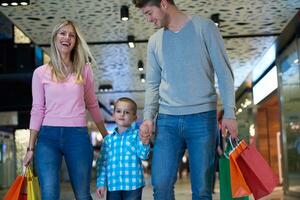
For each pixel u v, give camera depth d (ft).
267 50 34.40
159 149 10.19
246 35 30.17
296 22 26.96
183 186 48.96
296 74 29.25
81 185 11.32
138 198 13.01
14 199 11.11
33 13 24.71
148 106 10.74
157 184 10.12
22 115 61.87
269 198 30.96
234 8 24.77
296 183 30.50
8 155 57.00
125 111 13.20
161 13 10.15
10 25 62.34
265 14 25.85
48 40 29.81
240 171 9.25
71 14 25.05
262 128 49.44
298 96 29.01
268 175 9.42
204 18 10.36
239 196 9.22
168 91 10.25
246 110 52.08
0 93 60.85
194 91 10.06
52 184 10.99
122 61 37.81
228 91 9.93
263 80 43.37
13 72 65.82
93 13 24.99
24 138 61.52
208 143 9.95
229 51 34.91
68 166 11.47
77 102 11.57
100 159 13.32
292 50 30.30
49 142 11.25
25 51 66.18
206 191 9.95
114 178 12.97
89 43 31.40
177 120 10.12
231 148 9.87
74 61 11.89
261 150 49.24
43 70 11.65
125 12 24.03
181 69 10.16
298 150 29.76
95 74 43.29
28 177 11.27
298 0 23.54
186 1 23.63
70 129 11.35
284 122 33.30
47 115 11.43
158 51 10.48
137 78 46.01
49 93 11.43
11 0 22.49
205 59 10.18
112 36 29.73
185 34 10.20
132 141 12.97
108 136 13.29
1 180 53.88
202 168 9.93
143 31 28.60
